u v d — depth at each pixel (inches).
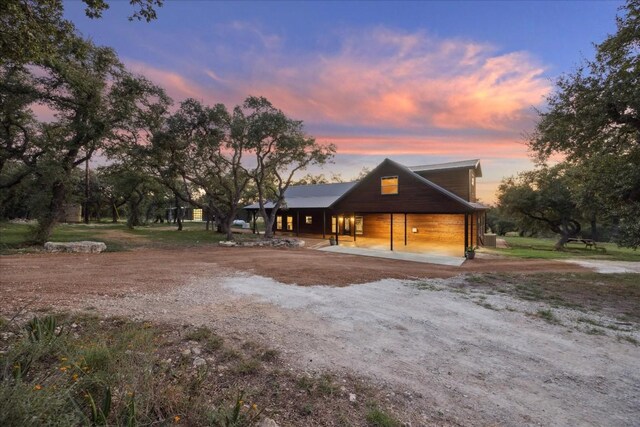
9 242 536.7
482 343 172.7
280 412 104.7
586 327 201.3
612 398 121.9
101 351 117.3
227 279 314.0
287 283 304.2
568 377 137.6
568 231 876.0
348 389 121.4
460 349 164.1
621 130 364.8
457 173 749.9
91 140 563.2
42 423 75.1
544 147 427.2
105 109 569.9
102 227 1214.9
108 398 84.6
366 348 161.5
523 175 928.9
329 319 203.3
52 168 510.9
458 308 237.1
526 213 940.0
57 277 289.4
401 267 428.8
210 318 193.8
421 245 735.1
